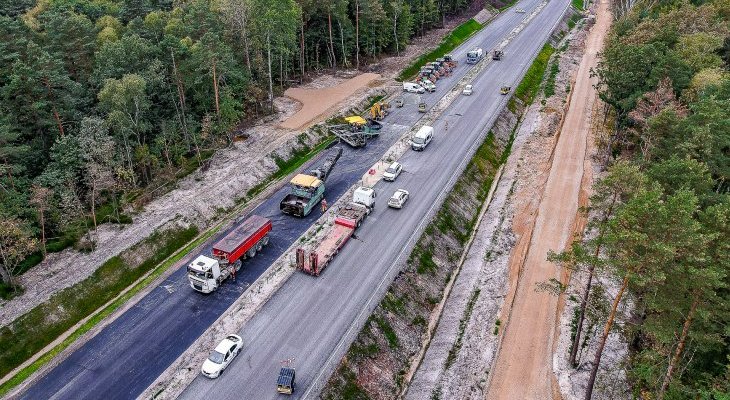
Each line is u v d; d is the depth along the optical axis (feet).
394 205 170.50
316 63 310.04
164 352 114.21
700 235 78.79
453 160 205.98
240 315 124.36
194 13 250.57
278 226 163.53
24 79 162.40
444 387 114.52
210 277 130.31
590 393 104.37
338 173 197.57
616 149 212.23
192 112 216.13
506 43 372.79
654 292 95.71
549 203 182.19
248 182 188.34
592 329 126.93
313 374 107.96
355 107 256.93
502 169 218.59
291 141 215.31
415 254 150.41
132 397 102.83
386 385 116.26
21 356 118.93
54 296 130.62
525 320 131.23
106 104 179.52
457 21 429.79
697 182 116.26
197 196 174.60
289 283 135.74
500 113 254.06
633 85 183.73
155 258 151.84
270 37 250.16
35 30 236.63
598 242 97.25
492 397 110.52
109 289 139.13
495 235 168.96
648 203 81.87
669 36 220.43
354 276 138.72
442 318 138.62
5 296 128.88
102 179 155.94
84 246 148.36
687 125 138.41
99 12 297.33
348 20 306.35
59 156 163.84
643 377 102.99
